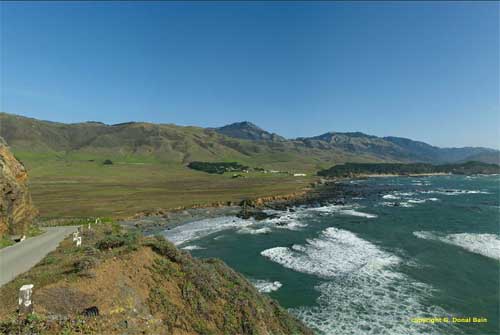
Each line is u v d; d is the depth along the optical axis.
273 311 15.73
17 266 16.05
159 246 15.04
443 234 39.00
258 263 29.98
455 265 27.50
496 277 24.69
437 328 17.88
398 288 23.20
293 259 30.67
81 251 16.89
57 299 10.20
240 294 14.37
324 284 24.30
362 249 33.19
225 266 17.34
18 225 24.25
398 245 34.50
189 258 15.66
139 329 9.90
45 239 23.61
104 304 10.39
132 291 11.59
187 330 11.20
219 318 12.40
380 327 18.08
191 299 12.47
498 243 33.75
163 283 12.80
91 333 8.76
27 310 8.88
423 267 27.25
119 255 13.67
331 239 38.31
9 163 25.69
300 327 15.80
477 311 19.66
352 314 19.62
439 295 21.94
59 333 8.35
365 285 23.86
